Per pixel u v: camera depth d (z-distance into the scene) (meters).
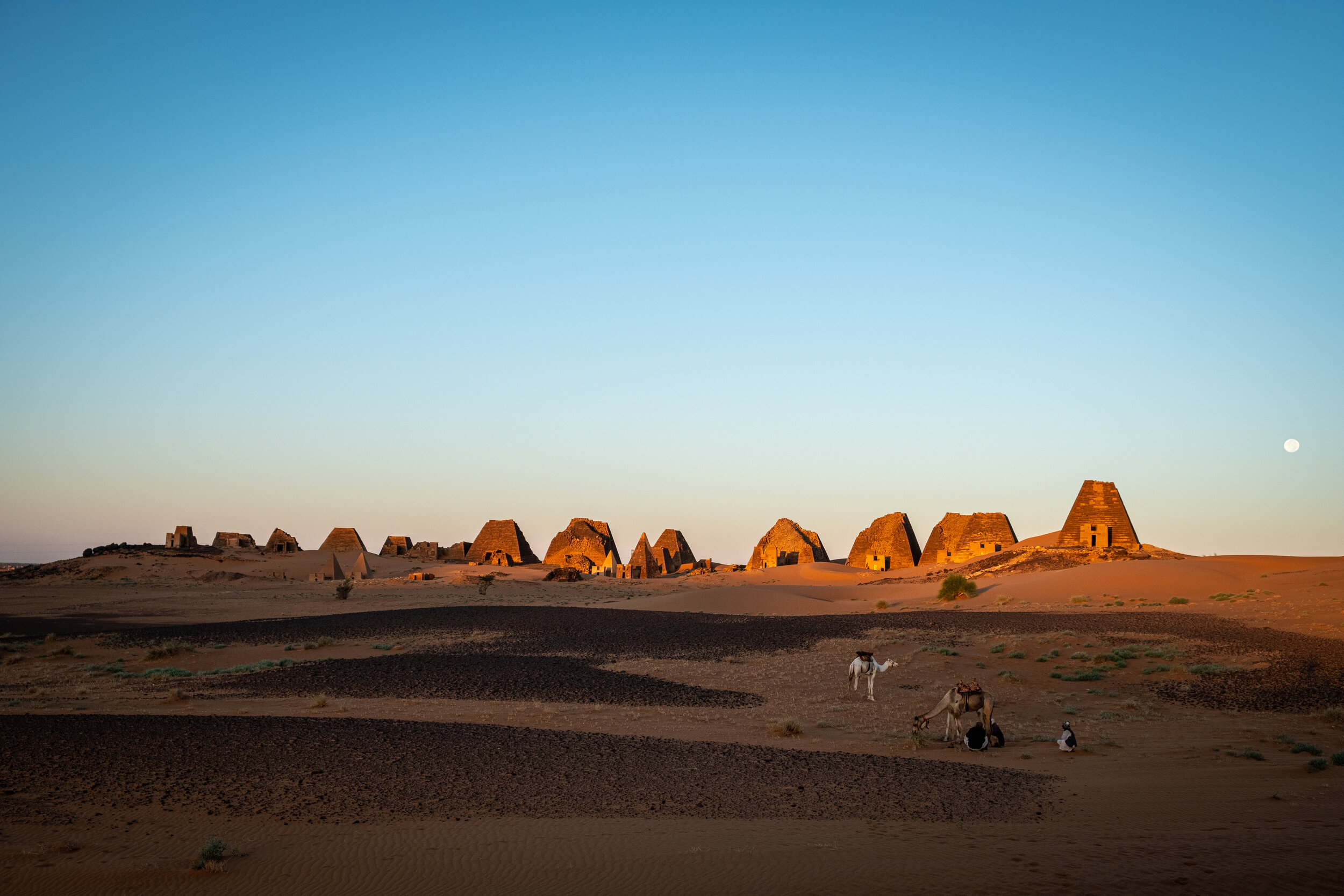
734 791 18.66
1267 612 53.62
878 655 44.94
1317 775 19.95
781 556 180.62
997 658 42.25
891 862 13.06
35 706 32.59
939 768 21.31
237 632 61.12
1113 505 103.62
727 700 34.56
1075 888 11.51
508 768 20.58
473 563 196.12
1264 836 13.85
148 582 133.25
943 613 60.78
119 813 16.42
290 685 38.03
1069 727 24.39
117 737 23.66
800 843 14.32
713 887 12.03
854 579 135.75
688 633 55.69
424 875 12.80
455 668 42.66
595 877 12.58
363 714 30.56
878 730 28.50
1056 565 95.38
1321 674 35.09
